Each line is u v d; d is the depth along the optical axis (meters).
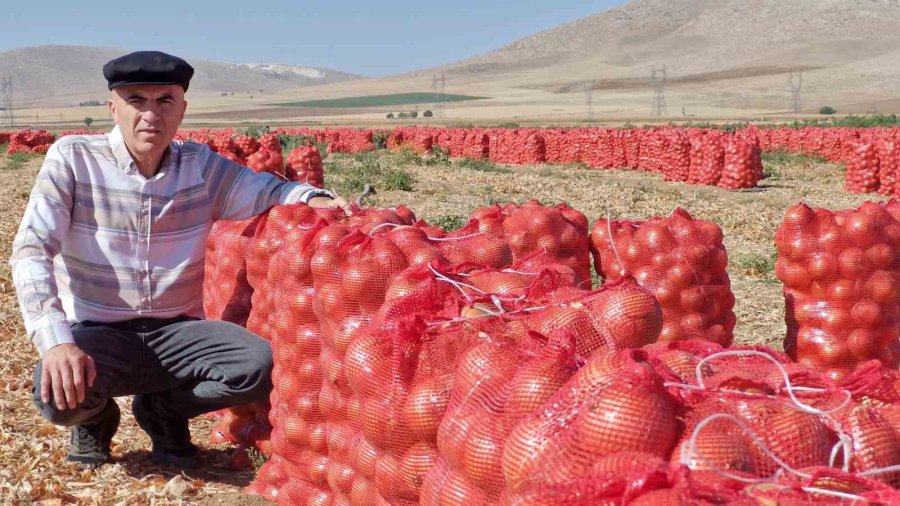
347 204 5.11
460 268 3.81
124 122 4.55
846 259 5.45
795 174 28.27
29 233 4.35
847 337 5.52
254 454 5.30
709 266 5.47
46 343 4.06
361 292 3.87
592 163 32.97
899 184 21.39
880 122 55.47
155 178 4.67
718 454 2.12
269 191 5.04
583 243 5.55
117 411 5.19
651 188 23.81
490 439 2.59
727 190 23.78
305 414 4.32
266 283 5.04
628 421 2.17
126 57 4.46
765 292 10.77
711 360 2.74
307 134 43.75
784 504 1.94
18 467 5.02
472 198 21.30
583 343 2.98
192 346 4.80
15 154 36.31
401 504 3.30
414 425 3.11
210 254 6.28
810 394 2.48
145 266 4.74
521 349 2.84
